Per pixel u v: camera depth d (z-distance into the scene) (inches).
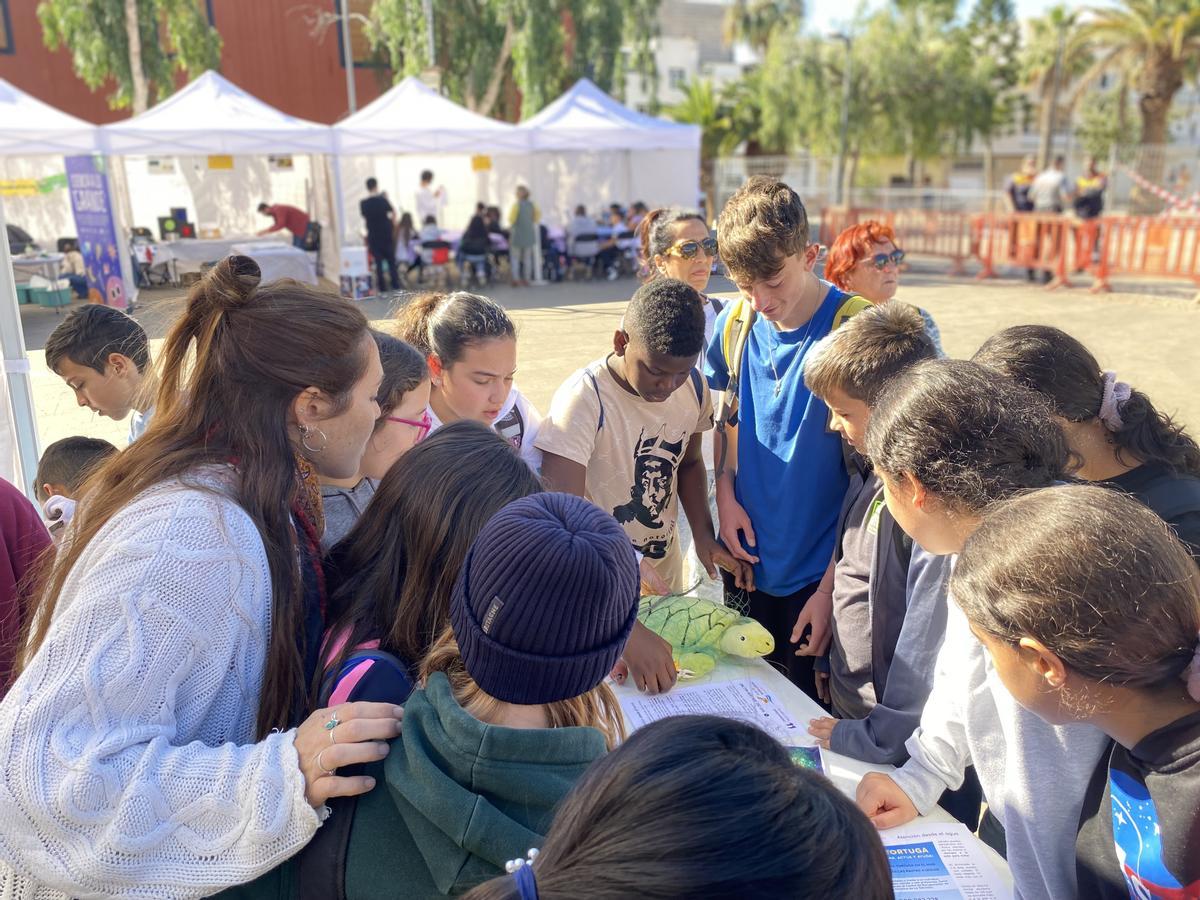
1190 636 37.4
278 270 495.5
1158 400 263.4
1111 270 498.3
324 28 833.5
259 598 44.8
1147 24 1059.3
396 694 45.2
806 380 74.9
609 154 698.8
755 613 101.7
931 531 52.7
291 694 47.1
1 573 70.9
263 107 481.4
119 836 38.6
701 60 1638.8
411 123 481.4
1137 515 39.3
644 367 83.5
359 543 51.6
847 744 66.0
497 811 36.6
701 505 102.3
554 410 90.7
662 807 25.5
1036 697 41.1
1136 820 43.9
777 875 24.2
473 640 37.1
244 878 39.9
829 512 93.0
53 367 100.2
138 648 40.3
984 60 1096.2
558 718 40.3
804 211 87.1
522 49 760.3
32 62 738.8
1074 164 1314.0
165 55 737.6
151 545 41.6
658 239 127.7
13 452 129.1
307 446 50.0
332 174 551.5
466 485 48.1
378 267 534.9
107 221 441.7
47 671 40.2
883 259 115.3
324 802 40.3
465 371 83.7
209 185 625.9
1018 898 52.8
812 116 1061.8
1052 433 52.2
